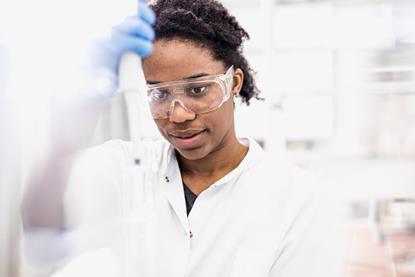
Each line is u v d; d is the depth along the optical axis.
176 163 1.00
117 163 0.75
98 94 0.61
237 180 0.98
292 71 2.42
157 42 0.81
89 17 0.56
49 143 0.50
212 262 0.94
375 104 2.51
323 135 2.53
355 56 2.41
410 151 2.57
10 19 0.43
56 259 0.50
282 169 1.03
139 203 0.81
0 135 0.42
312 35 2.34
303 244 0.95
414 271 2.50
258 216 0.95
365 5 2.30
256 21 2.21
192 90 0.82
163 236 0.94
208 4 0.89
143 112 0.83
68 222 0.53
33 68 0.46
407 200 2.70
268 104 2.20
